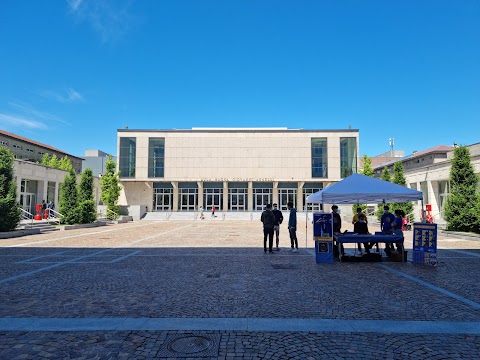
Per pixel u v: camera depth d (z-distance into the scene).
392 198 11.86
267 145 48.59
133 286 7.34
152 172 48.38
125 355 3.96
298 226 29.91
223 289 7.09
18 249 13.51
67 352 4.05
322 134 48.38
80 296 6.54
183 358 3.89
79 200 27.16
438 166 32.28
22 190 31.70
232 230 24.52
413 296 6.58
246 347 4.19
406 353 4.04
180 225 30.84
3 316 5.36
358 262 10.54
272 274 8.66
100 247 14.25
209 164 48.47
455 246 14.62
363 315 5.44
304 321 5.14
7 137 48.22
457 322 5.11
